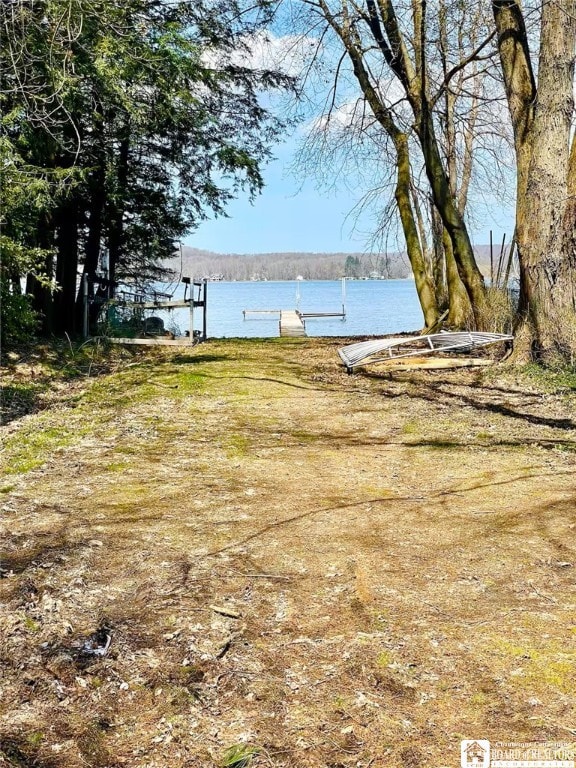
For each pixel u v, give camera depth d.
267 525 3.87
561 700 2.25
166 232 15.45
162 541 3.62
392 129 13.20
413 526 3.84
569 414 6.82
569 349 9.02
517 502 4.21
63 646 2.59
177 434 6.19
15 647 2.57
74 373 10.24
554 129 8.69
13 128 9.42
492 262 11.82
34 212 10.00
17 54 8.22
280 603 2.93
